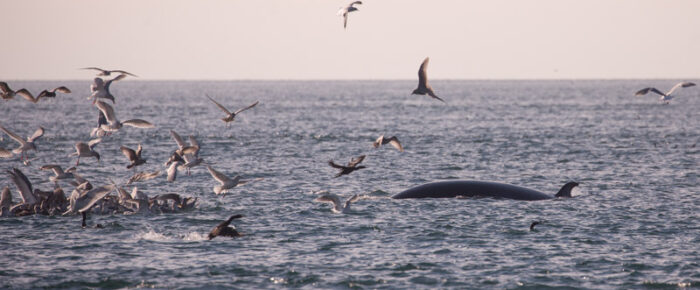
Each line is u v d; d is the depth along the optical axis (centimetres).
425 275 10056
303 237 12100
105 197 14125
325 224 13062
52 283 9688
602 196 15975
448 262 10638
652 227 12781
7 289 9438
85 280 9812
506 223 13062
